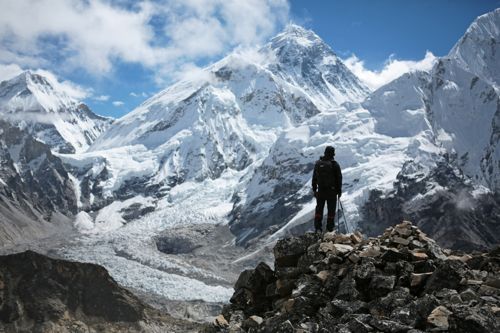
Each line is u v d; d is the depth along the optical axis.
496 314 15.73
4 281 179.38
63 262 191.88
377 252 20.39
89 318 178.12
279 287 21.58
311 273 21.02
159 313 195.00
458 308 15.57
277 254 22.86
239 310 22.64
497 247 21.19
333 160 24.48
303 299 19.50
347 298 18.88
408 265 19.39
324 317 18.05
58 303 177.12
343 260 20.80
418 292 18.62
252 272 23.23
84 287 187.50
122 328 177.50
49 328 166.38
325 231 24.20
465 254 22.03
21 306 173.25
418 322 16.47
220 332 20.81
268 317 20.72
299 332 17.50
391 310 17.58
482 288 17.59
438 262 19.52
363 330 16.52
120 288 195.25
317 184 24.53
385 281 18.78
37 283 182.12
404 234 21.56
